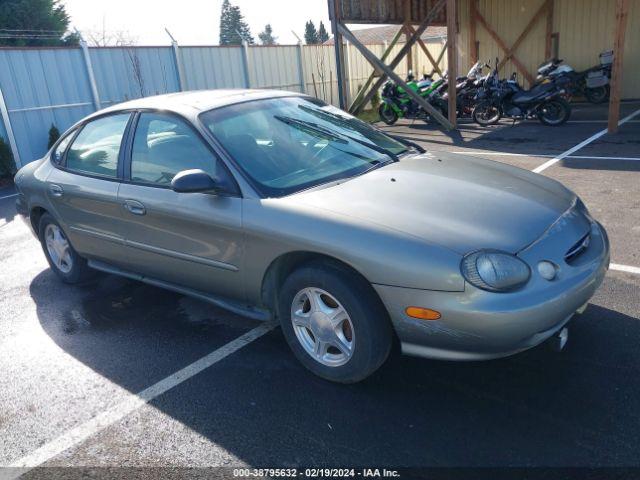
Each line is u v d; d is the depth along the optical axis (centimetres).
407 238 255
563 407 261
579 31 1431
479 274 241
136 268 395
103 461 255
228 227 309
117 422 283
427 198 289
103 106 1214
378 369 306
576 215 300
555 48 1484
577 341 314
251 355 336
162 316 402
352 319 273
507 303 239
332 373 293
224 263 322
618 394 267
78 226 421
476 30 1622
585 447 235
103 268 436
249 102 374
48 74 1113
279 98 395
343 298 272
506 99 1172
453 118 1188
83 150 421
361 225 267
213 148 327
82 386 319
